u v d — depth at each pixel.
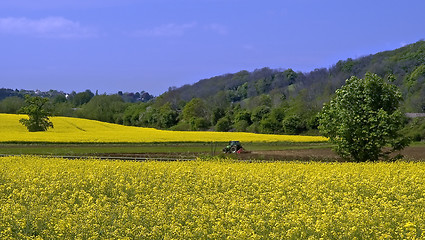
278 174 22.62
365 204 15.42
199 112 132.62
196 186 18.50
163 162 28.94
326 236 11.90
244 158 39.75
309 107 107.06
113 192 18.02
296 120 101.12
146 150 47.22
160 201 15.68
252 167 25.77
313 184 18.89
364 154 33.94
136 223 13.02
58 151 44.62
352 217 12.69
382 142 32.72
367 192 18.11
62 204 15.01
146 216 13.40
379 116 32.66
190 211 14.52
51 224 12.80
